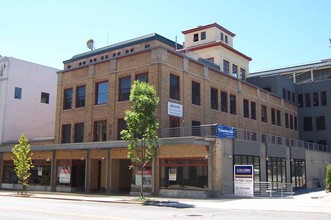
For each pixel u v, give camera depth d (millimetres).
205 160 26484
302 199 25172
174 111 30844
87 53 43531
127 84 32406
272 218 14828
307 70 61188
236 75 49125
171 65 31328
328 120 53812
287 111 51969
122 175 33031
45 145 34844
